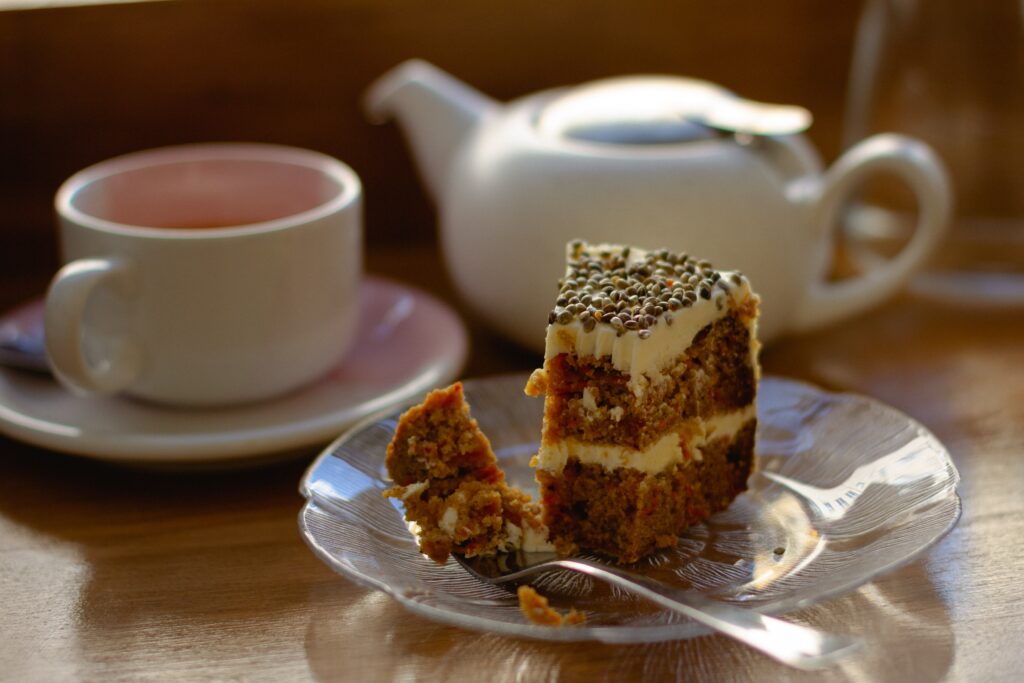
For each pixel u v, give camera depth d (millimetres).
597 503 512
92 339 564
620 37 709
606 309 504
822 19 722
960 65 655
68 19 666
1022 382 603
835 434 544
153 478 560
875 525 493
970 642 467
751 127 594
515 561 507
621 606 479
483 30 698
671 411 510
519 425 562
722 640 472
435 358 599
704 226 576
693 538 518
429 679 462
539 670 463
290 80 692
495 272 596
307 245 562
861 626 474
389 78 698
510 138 602
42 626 485
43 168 687
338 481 516
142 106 686
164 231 549
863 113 685
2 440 584
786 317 612
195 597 497
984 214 671
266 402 578
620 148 592
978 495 533
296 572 508
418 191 724
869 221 690
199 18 675
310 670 466
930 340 641
